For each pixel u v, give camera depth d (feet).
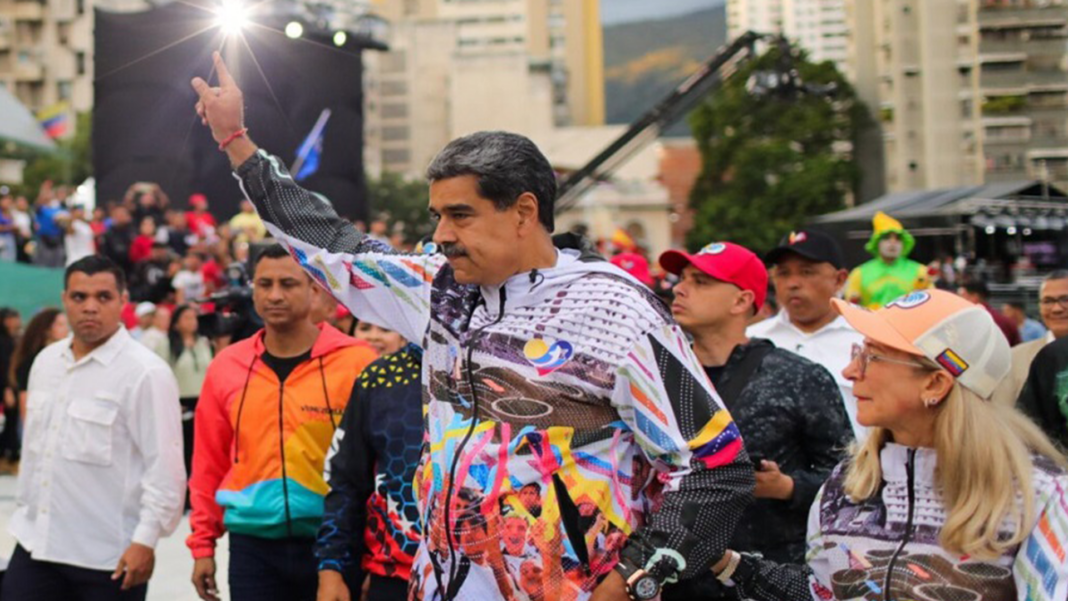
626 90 404.57
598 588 8.25
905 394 8.49
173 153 58.34
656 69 402.11
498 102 282.97
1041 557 7.98
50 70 220.02
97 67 57.57
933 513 8.44
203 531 14.44
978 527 8.09
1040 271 65.77
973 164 149.59
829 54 423.64
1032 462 8.23
